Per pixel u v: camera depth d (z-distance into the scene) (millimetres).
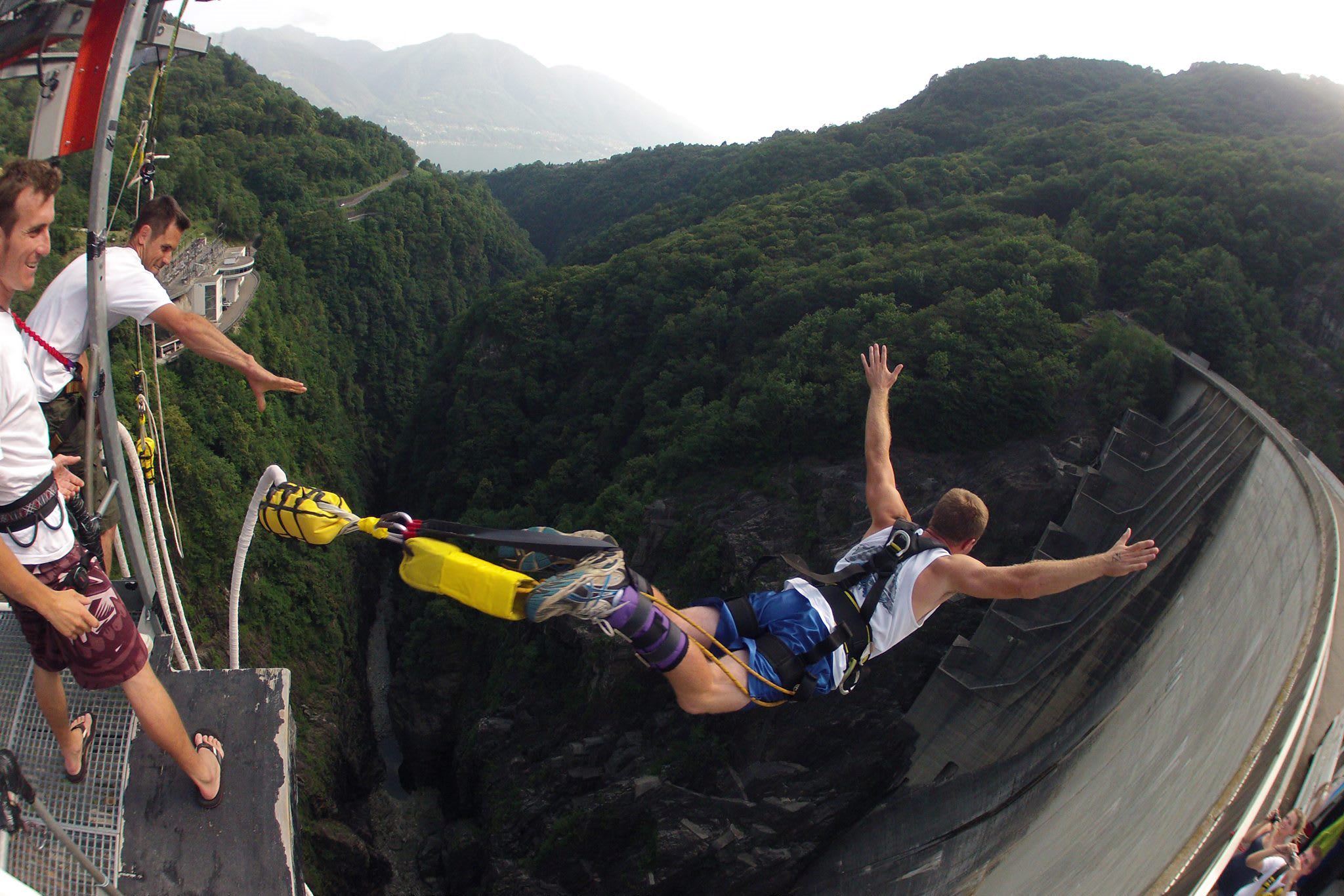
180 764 4883
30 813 4484
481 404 75750
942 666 40594
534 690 49375
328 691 52406
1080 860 21844
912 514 47281
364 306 92500
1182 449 44500
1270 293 56281
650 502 54625
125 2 4898
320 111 123250
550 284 82312
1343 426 49938
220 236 71188
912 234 71812
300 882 5066
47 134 5270
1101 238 62469
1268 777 8867
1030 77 121062
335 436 74500
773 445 51719
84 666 4461
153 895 4785
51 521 4422
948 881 35812
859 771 42031
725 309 65812
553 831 43844
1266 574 28312
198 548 48062
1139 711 30562
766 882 42812
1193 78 104812
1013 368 47750
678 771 43312
